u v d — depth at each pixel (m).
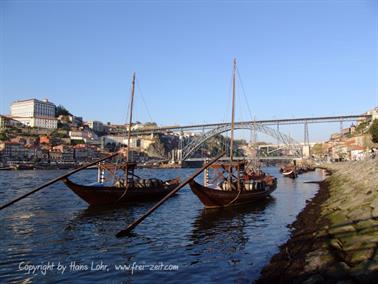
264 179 55.31
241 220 29.09
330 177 75.50
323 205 30.92
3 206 26.61
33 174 119.50
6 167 163.88
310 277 11.76
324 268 12.24
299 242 18.11
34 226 26.08
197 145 195.50
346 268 11.61
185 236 22.94
